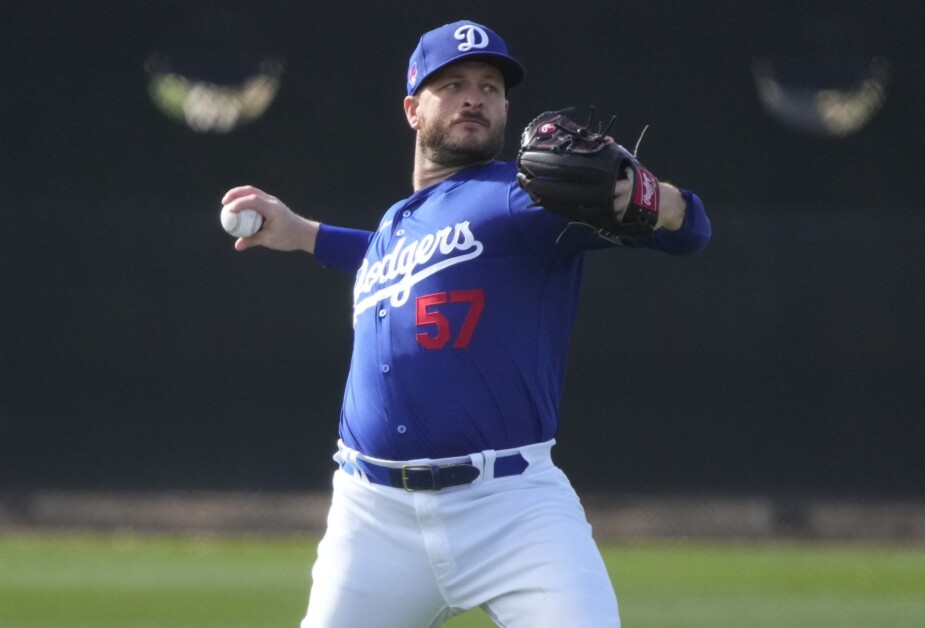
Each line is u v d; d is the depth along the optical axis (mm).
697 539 48000
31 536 45531
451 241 12352
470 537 12188
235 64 57719
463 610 12695
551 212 11641
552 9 57625
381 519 12625
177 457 55062
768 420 55844
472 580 12258
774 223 56031
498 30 57938
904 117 59906
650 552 42781
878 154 60656
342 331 55938
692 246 12156
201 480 55031
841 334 55656
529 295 12297
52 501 51938
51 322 54688
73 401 54688
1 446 54094
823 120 59188
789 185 60969
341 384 55844
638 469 55938
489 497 12180
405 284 12523
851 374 55719
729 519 51406
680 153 60500
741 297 56000
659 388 56125
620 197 11266
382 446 12516
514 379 12219
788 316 55844
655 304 56031
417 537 12469
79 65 58312
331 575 12875
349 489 12883
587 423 56188
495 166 12836
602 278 56094
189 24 57656
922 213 60938
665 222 11867
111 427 54812
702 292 56094
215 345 55594
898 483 55094
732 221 56156
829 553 43000
